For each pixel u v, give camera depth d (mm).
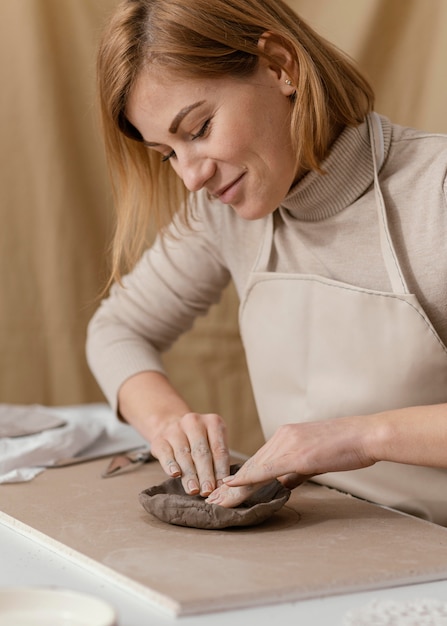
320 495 1178
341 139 1212
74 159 2303
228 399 2281
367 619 749
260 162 1143
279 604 796
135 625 750
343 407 1220
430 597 818
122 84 1123
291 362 1288
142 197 1353
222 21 1112
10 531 1031
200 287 1517
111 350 1511
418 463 1043
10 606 705
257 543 947
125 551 914
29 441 1377
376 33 2023
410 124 2037
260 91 1130
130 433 1549
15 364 2350
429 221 1172
